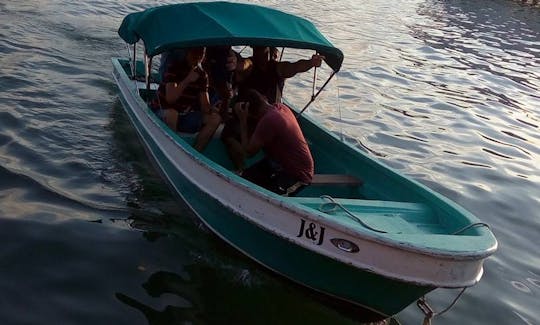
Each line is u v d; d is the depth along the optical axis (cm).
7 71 903
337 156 600
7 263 460
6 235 492
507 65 1662
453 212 454
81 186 597
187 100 613
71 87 883
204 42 521
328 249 412
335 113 1017
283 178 495
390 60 1530
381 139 919
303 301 471
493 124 1079
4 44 1034
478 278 404
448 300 509
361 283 421
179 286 462
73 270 463
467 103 1205
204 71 608
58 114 771
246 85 624
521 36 2275
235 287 472
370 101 1124
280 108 504
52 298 429
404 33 1991
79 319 411
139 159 673
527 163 889
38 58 992
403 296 420
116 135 730
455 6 3048
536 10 3266
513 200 743
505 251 610
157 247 509
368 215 445
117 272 468
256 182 504
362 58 1502
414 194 495
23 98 806
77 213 544
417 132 977
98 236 512
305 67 604
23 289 434
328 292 450
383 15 2347
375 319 454
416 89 1268
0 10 1265
